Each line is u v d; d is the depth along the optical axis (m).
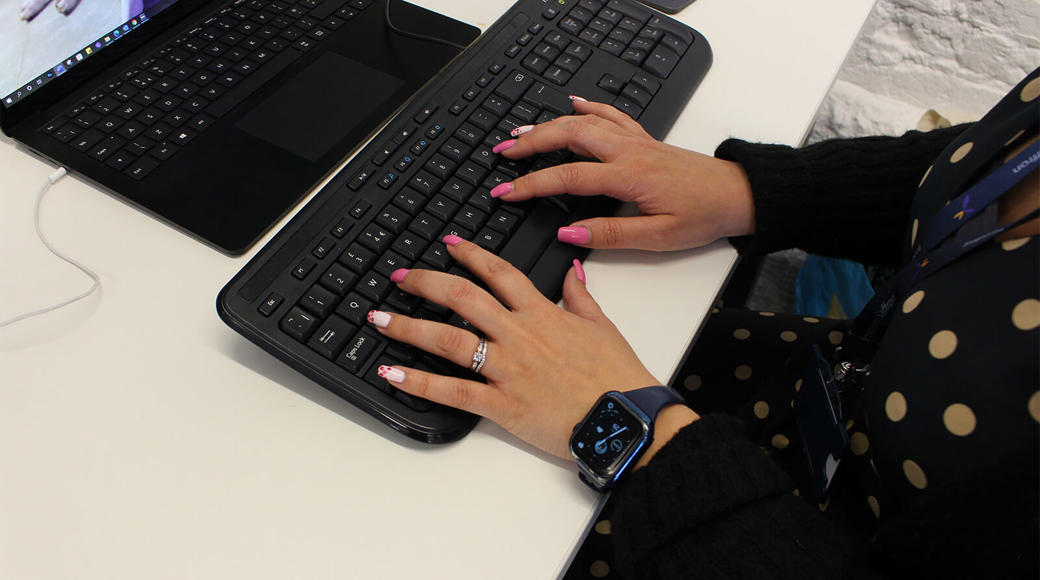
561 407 0.69
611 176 0.77
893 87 1.30
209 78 0.82
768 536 0.67
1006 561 0.62
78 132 0.78
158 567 0.65
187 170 0.78
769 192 0.78
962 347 0.65
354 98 0.83
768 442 0.83
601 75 0.84
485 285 0.74
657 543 0.67
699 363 0.91
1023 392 0.62
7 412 0.69
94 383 0.70
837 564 0.66
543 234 0.76
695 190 0.78
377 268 0.73
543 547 0.66
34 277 0.74
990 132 0.69
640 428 0.68
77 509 0.66
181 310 0.73
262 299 0.71
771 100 0.87
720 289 0.78
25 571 0.64
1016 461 0.61
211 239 0.75
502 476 0.68
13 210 0.76
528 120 0.81
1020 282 0.63
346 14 0.88
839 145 0.81
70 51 0.78
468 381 0.69
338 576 0.65
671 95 0.85
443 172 0.77
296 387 0.71
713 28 0.91
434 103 0.80
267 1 0.87
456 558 0.65
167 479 0.67
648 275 0.77
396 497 0.67
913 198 0.79
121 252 0.75
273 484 0.67
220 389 0.70
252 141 0.79
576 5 0.87
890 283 0.74
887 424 0.69
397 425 0.68
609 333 0.72
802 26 0.92
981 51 1.17
